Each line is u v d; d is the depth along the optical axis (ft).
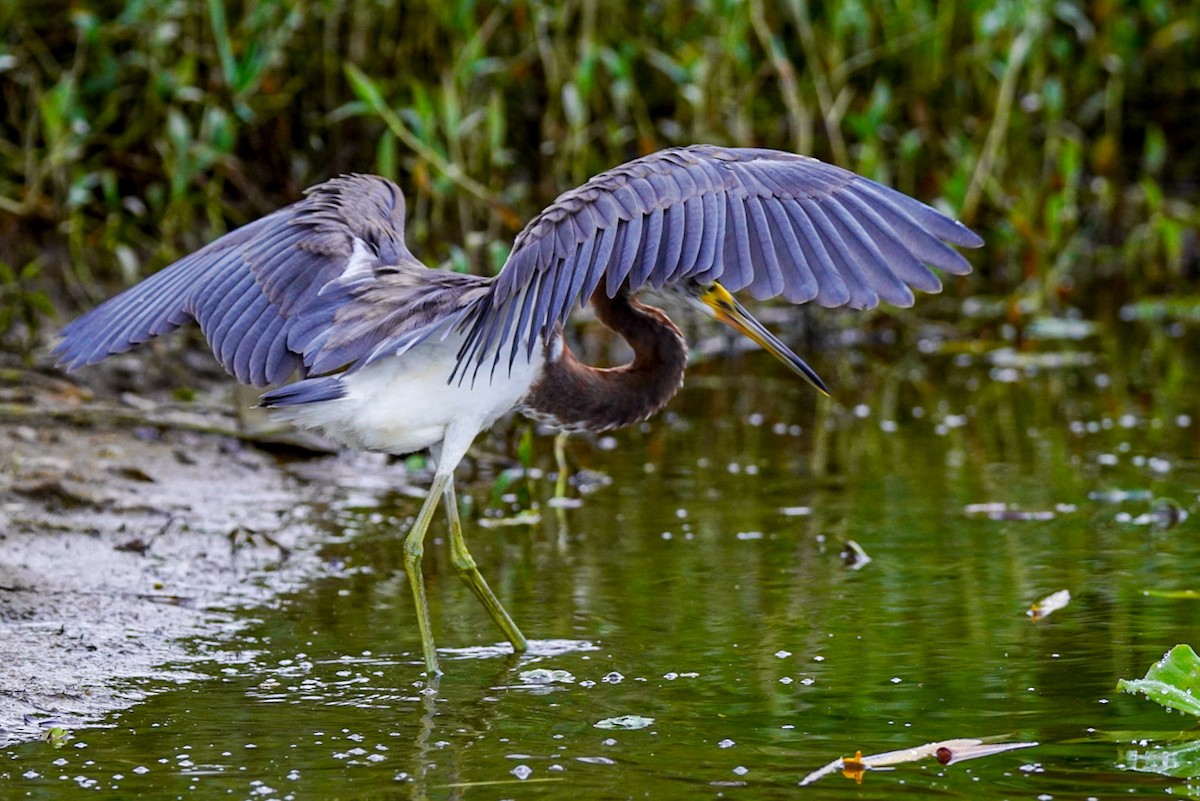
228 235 28.91
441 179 53.31
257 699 26.03
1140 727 24.00
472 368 27.09
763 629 29.30
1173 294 67.82
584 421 30.12
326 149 58.95
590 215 22.48
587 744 23.71
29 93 55.62
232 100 55.77
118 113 57.47
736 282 21.54
